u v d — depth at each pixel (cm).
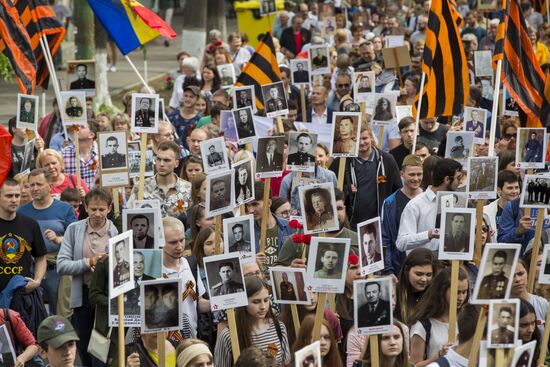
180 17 11225
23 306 2203
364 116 3017
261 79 3494
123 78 7156
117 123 3300
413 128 2962
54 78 3200
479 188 2150
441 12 2950
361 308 1623
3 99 5900
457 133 2706
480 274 1537
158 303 1653
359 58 4544
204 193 2317
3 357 1864
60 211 2430
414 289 1903
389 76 3997
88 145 3047
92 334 2009
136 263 1784
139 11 3588
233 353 1750
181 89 4225
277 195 2767
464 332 1580
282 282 1805
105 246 2192
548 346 1955
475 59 3747
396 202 2384
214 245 2142
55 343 1741
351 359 1808
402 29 6538
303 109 3647
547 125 2744
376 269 1820
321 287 1694
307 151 2406
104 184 2439
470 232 1758
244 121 2670
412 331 1808
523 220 2294
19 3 3219
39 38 3231
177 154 2539
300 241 1962
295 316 1850
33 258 2350
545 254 1845
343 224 2153
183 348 1620
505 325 1434
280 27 6450
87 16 5150
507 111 3184
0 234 2239
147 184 2553
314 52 3734
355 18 6412
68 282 2314
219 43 4944
